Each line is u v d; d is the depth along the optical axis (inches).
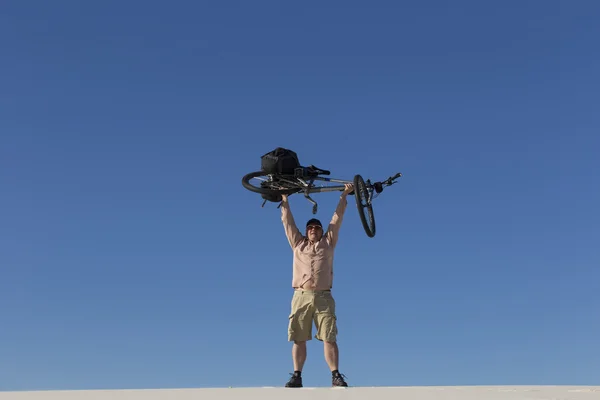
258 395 254.2
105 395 262.7
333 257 379.9
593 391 290.7
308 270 371.2
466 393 263.6
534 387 315.3
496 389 295.4
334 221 385.7
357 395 249.9
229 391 274.1
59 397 256.8
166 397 253.9
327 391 267.4
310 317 370.3
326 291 371.9
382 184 438.0
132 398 252.2
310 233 379.9
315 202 419.2
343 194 401.7
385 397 244.4
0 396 261.9
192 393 266.5
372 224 426.0
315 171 422.0
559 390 295.3
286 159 418.6
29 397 256.8
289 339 369.4
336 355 364.2
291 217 392.2
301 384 366.0
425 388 287.9
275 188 425.1
